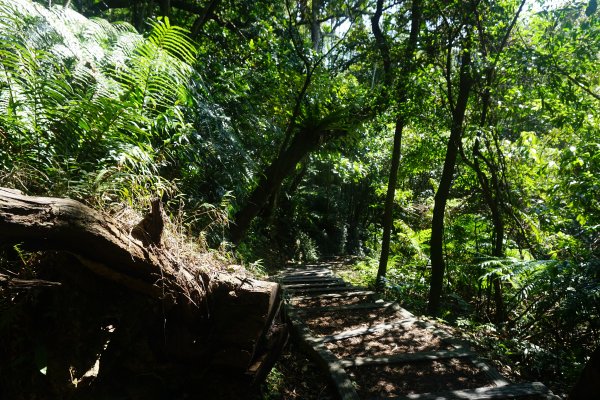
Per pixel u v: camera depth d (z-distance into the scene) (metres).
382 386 3.33
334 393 3.28
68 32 2.98
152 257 1.90
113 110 2.34
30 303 1.69
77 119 2.33
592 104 5.91
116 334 1.96
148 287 1.91
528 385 3.33
